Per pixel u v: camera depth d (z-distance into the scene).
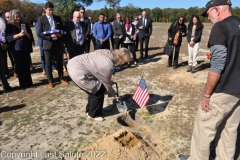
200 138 2.59
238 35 2.15
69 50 6.09
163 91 5.46
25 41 5.39
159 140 3.46
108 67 3.40
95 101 3.88
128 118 4.23
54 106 4.71
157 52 10.75
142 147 3.13
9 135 3.67
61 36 5.63
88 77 3.55
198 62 8.20
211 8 2.36
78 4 37.53
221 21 2.23
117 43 8.21
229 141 2.70
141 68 7.76
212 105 2.43
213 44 2.22
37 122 4.06
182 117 4.13
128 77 6.73
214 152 3.12
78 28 6.04
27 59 5.64
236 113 2.58
